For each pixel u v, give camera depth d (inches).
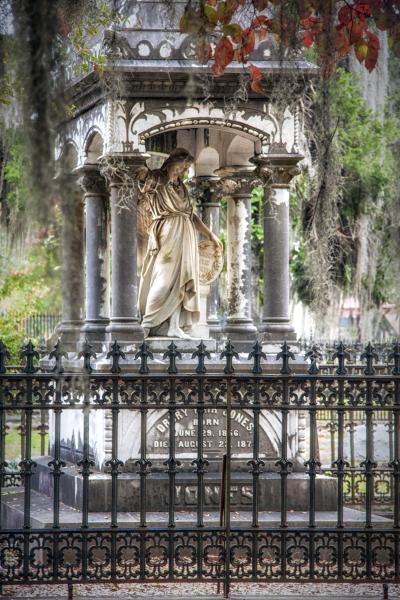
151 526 525.0
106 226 674.2
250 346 632.4
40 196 423.5
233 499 587.8
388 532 487.5
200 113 610.5
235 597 474.0
